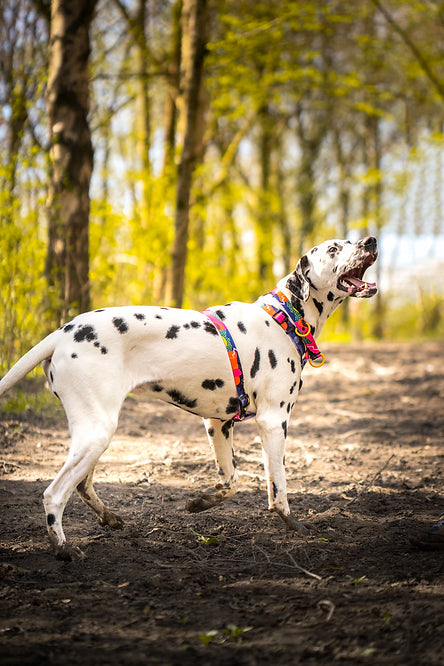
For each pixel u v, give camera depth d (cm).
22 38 851
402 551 382
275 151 2316
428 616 290
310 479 541
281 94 1961
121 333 370
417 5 1478
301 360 417
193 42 1027
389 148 2412
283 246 2227
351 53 1786
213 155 2186
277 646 269
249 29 1316
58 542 358
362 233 2473
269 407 406
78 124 821
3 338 755
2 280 749
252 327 401
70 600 311
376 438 693
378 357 1384
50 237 820
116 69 1480
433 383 1043
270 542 397
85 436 354
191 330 383
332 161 2484
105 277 934
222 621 293
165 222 1164
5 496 465
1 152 793
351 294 411
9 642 269
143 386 380
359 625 287
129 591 323
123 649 267
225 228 1582
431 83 1652
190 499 461
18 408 692
